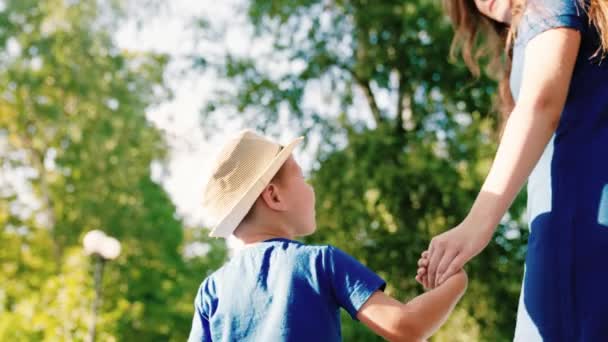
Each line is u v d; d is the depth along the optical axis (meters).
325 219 11.85
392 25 12.16
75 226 19.38
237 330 1.98
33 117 19.48
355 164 11.50
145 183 20.91
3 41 18.95
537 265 1.61
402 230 11.50
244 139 2.27
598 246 1.54
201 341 2.11
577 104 1.62
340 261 1.94
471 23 2.20
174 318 20.25
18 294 19.17
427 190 11.38
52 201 19.95
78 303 14.63
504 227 11.18
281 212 2.18
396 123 12.37
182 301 20.72
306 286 1.93
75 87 18.98
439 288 1.84
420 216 11.55
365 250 11.55
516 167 1.59
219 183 2.25
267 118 12.88
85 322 14.54
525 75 1.63
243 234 2.17
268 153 2.25
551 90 1.60
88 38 18.91
